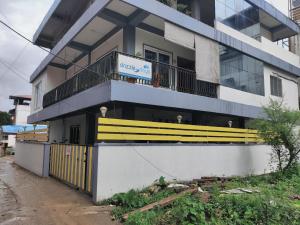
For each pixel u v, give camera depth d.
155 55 11.21
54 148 11.25
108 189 7.18
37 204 7.07
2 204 7.13
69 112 11.12
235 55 12.74
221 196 6.36
